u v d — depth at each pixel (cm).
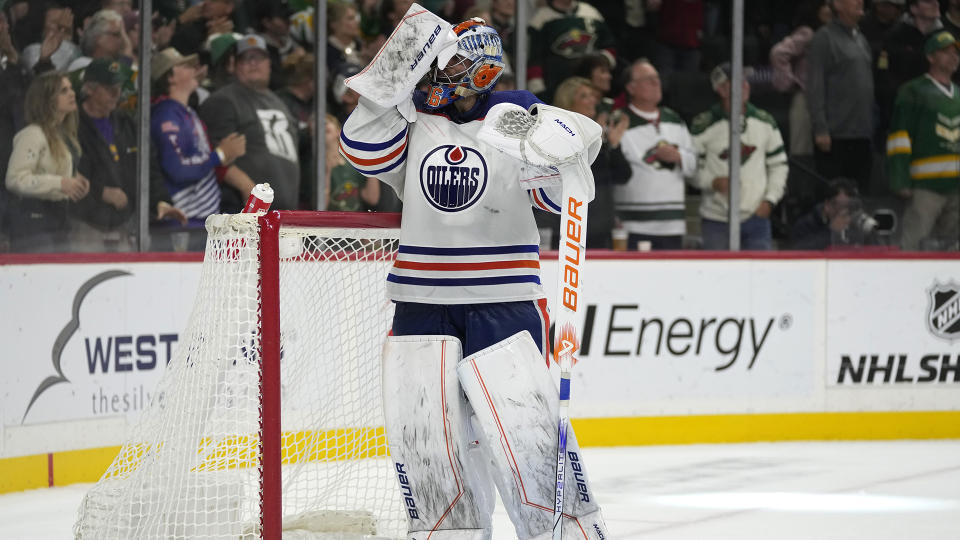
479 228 932
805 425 2217
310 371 1155
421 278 944
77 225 1842
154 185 1927
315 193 2088
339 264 1166
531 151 887
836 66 2311
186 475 995
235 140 1997
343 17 2100
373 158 945
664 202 2222
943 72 2362
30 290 1652
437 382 936
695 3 2211
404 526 1146
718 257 2167
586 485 930
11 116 1769
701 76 2231
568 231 904
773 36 2281
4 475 1620
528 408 922
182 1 1942
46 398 1669
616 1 2208
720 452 2045
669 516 1459
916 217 2383
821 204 2330
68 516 1463
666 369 2139
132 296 1769
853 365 2241
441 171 934
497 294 934
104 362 1739
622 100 2205
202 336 996
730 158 2225
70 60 1820
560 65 2198
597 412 2094
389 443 955
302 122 2070
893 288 2258
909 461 1942
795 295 2209
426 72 940
